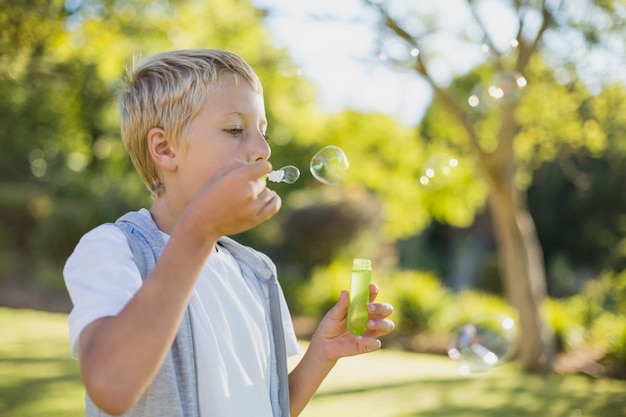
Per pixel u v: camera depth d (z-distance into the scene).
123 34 6.37
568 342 7.82
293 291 10.62
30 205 13.09
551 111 8.17
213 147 1.15
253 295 1.27
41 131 7.53
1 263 11.53
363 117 8.09
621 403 5.09
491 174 7.00
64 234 12.30
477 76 8.38
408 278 9.95
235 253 1.31
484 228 18.05
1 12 5.14
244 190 0.88
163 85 1.17
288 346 1.35
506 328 3.75
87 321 0.94
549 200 16.53
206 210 0.89
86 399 1.11
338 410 4.36
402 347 8.66
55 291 10.70
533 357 7.04
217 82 1.17
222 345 1.13
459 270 17.41
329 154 1.84
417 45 6.70
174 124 1.16
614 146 8.73
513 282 7.18
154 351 0.86
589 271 16.06
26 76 6.09
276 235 13.60
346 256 13.29
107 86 6.78
